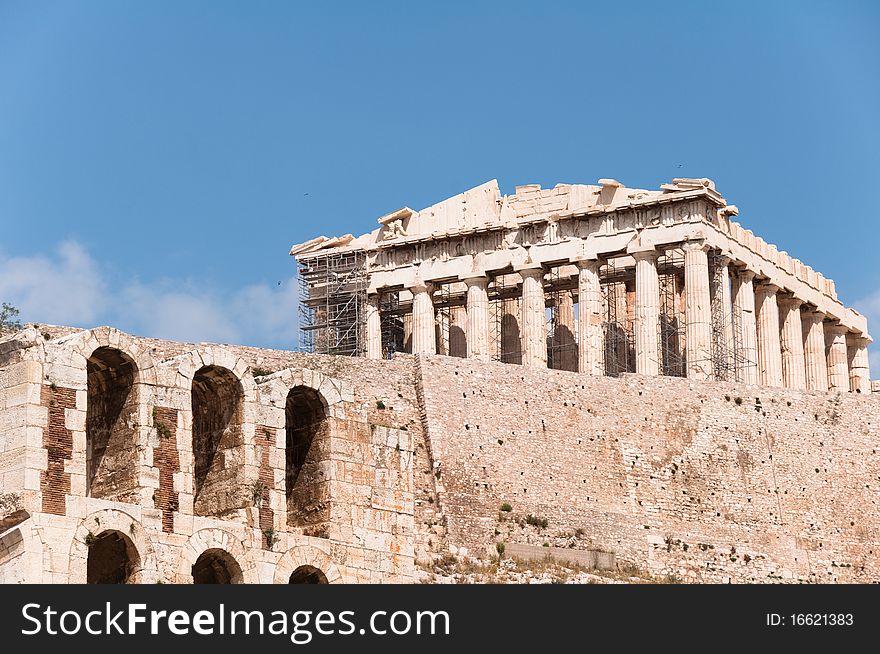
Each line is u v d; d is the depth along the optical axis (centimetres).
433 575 15112
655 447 17000
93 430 11300
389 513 12088
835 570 17138
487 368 16688
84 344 10988
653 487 16850
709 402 17300
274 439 11731
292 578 11644
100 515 10781
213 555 11319
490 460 16312
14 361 10850
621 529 16550
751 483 17175
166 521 11100
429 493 15950
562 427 16750
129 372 11250
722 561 16775
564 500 16475
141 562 10869
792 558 17025
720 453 17175
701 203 19750
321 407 12044
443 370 16500
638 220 19912
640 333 19538
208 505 11606
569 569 16025
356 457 12038
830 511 17325
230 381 11681
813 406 17662
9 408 10719
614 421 16962
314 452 12025
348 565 11794
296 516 11988
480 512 16075
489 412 16512
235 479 11562
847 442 17638
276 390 11819
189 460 11288
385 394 16225
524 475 16388
